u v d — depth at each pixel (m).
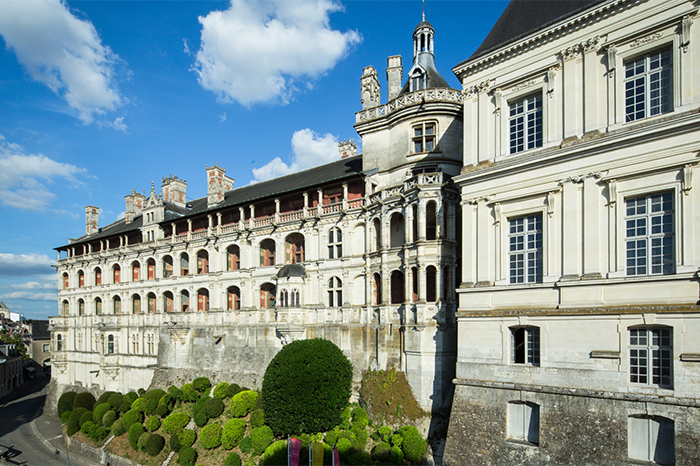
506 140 23.66
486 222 23.45
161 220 54.00
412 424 28.06
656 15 18.88
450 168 34.03
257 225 43.78
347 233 37.09
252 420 31.81
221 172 53.38
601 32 20.38
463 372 22.94
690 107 17.81
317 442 26.22
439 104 34.12
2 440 47.22
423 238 30.06
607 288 19.14
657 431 17.31
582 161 20.30
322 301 38.28
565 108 21.16
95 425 41.72
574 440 18.61
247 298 43.31
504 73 23.62
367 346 34.28
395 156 36.09
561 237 20.73
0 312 144.50
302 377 29.30
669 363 17.56
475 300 23.28
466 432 21.66
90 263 63.00
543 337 20.45
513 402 20.92
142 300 53.97
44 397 72.00
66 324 66.12
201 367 45.38
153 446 34.03
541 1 24.17
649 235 18.61
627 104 19.69
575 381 19.31
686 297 17.30
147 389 50.88
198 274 48.16
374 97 39.94
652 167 18.41
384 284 33.22
